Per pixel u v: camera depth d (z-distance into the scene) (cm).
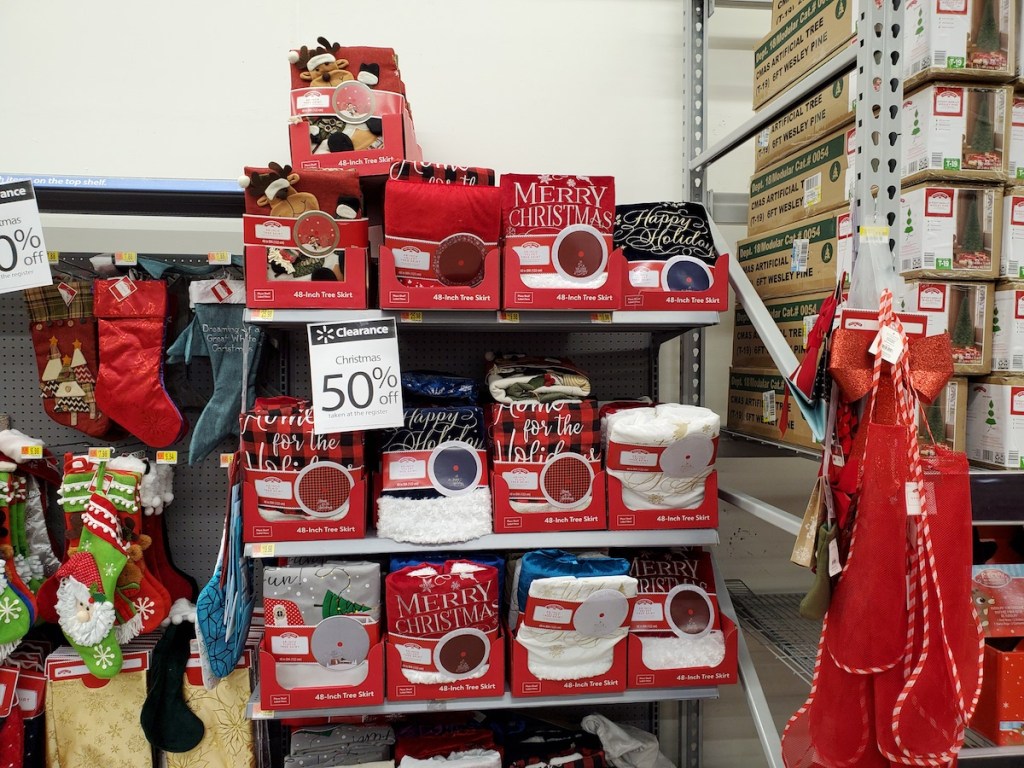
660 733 192
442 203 128
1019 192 119
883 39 105
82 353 157
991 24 116
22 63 172
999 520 99
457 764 142
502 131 186
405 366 177
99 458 146
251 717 132
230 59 177
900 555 91
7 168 172
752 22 197
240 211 163
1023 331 117
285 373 170
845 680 97
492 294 130
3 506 145
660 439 134
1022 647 120
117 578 142
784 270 153
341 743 153
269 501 131
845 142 131
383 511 134
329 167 137
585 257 133
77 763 148
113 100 174
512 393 144
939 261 117
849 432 102
